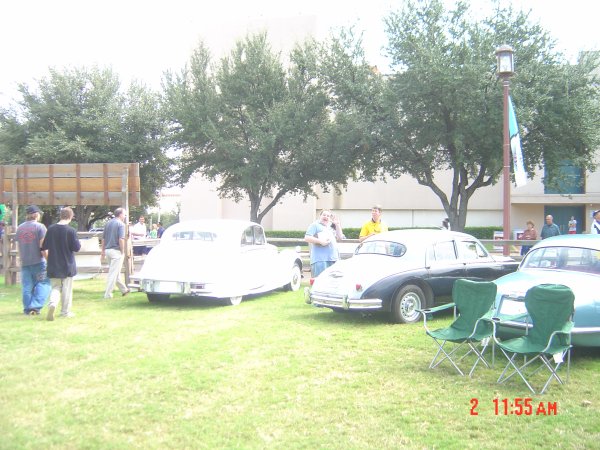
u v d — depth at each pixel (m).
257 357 6.66
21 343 7.35
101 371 6.11
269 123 21.09
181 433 4.46
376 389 5.50
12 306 10.22
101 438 4.37
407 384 5.64
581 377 5.82
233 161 22.22
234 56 22.69
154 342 7.40
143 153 24.98
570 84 18.48
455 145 18.20
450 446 4.17
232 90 22.33
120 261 11.40
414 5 19.38
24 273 9.40
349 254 14.53
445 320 8.93
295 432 4.48
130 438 4.39
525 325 6.16
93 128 24.59
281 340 7.49
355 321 8.80
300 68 22.73
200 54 23.36
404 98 19.05
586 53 19.50
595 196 32.06
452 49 18.00
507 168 12.19
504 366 6.27
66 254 8.94
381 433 4.44
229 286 10.24
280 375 5.95
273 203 23.70
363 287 8.33
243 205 37.47
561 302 5.43
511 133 12.62
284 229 36.53
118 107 25.38
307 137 21.36
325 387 5.57
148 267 10.45
